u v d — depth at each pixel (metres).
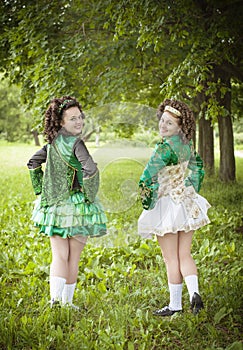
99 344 3.44
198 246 5.89
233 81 10.48
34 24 9.54
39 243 6.11
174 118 3.87
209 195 10.03
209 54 7.78
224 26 7.87
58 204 3.95
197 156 4.14
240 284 4.49
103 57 9.54
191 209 3.95
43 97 9.37
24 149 34.47
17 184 13.98
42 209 4.01
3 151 31.98
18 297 4.36
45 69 9.47
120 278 4.93
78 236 3.97
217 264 5.25
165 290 4.46
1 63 11.05
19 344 3.49
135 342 3.51
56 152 3.90
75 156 3.89
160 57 9.52
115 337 3.49
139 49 9.37
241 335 3.63
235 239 6.27
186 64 7.69
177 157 3.87
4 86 39.06
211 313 3.96
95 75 10.14
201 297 4.26
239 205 8.87
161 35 7.96
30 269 5.14
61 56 9.40
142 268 5.39
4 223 7.52
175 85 7.83
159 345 3.52
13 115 41.44
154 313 4.05
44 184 3.98
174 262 4.01
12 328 3.64
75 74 9.55
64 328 3.73
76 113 3.92
